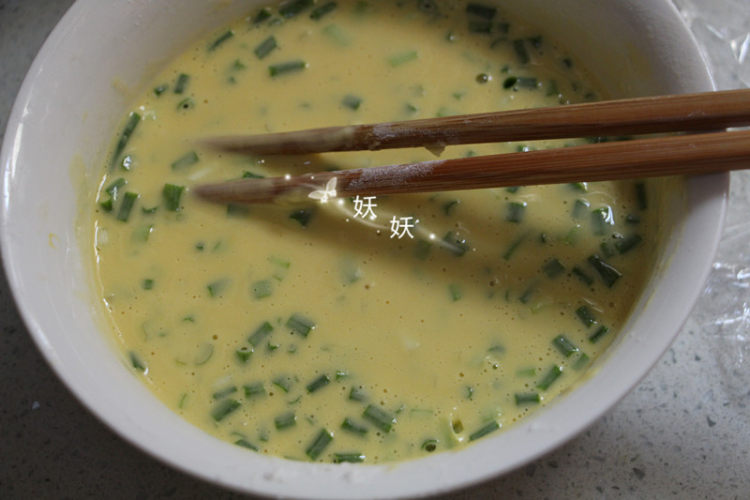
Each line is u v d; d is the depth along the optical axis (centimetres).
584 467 31
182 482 31
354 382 30
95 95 32
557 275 31
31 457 31
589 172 29
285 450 30
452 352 30
